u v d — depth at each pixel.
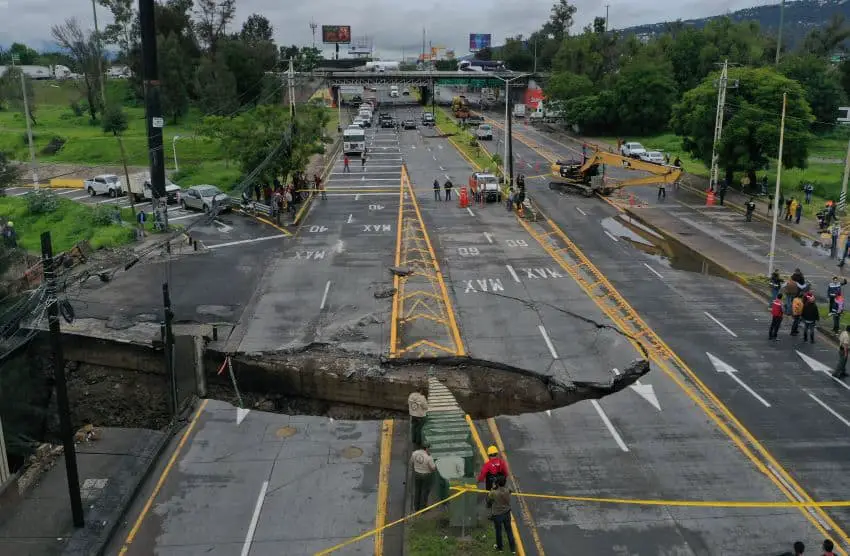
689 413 20.56
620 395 21.67
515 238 40.69
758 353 24.66
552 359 24.14
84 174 64.25
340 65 169.12
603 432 19.59
